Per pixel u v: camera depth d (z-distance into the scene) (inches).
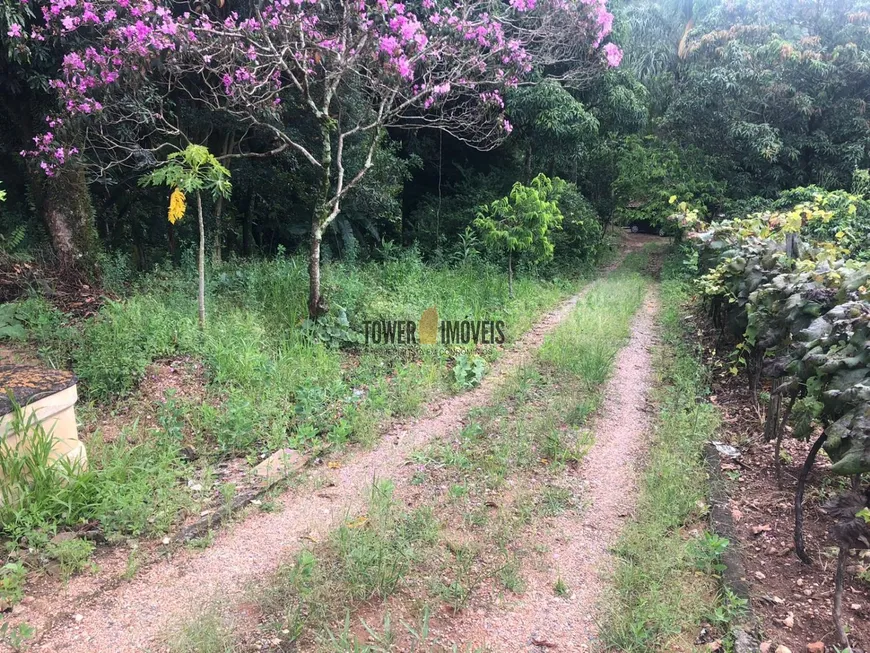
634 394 210.4
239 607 98.8
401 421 181.9
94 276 273.6
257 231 552.7
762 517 128.5
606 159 730.2
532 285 422.3
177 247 442.0
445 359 237.3
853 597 103.0
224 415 167.5
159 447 151.4
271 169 450.6
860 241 315.0
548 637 94.3
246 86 257.9
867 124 551.5
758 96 581.0
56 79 256.8
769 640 92.5
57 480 122.4
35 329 213.0
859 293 117.6
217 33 235.9
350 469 150.9
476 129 337.4
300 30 236.7
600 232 664.4
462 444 163.3
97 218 399.9
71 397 130.8
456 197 638.5
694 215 367.9
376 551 110.2
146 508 123.4
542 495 137.7
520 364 242.7
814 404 109.7
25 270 255.6
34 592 101.3
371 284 338.6
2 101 289.3
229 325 227.5
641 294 440.1
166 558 112.7
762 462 153.9
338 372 212.1
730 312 225.0
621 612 99.1
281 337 235.1
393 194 507.8
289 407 179.8
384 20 253.9
